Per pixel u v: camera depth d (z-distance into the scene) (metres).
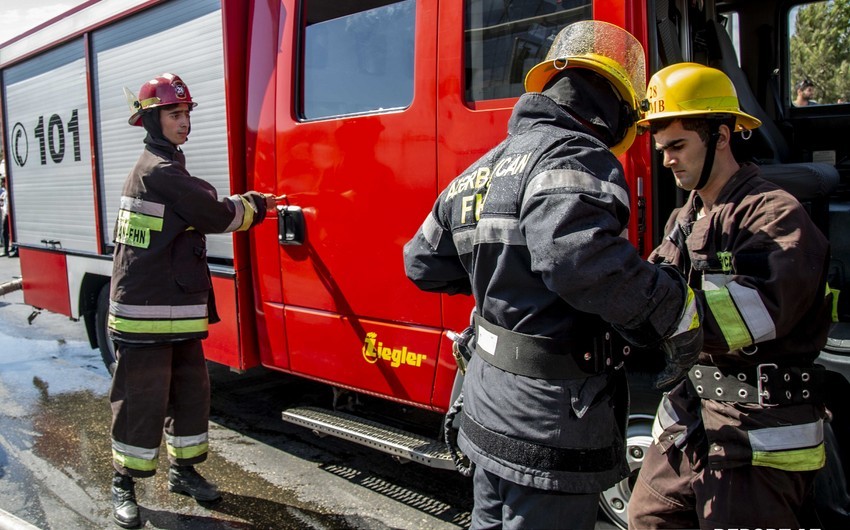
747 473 1.72
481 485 1.74
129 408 3.05
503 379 1.62
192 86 3.77
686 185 1.79
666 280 1.46
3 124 5.90
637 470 2.62
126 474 3.07
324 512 3.22
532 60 2.54
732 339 1.58
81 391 5.04
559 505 1.57
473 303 2.72
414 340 2.93
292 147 3.32
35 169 5.49
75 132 4.88
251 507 3.28
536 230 1.43
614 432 1.64
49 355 6.06
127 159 4.40
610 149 1.70
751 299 1.57
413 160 2.86
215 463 3.79
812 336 1.71
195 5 3.70
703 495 1.78
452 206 1.80
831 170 2.74
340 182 3.13
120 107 4.38
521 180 1.55
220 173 3.66
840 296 2.55
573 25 1.73
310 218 3.27
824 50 4.13
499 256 1.60
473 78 2.70
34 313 5.87
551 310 1.57
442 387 2.86
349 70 3.12
